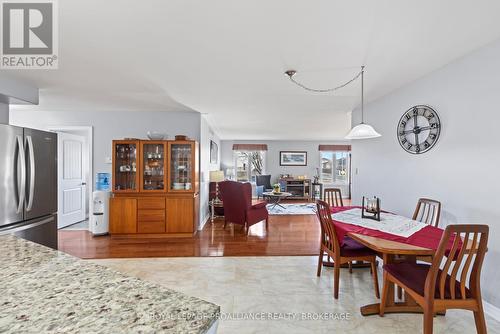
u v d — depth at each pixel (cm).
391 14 166
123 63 244
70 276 88
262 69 258
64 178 476
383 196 352
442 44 207
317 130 683
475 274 158
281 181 877
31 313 65
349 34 191
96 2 153
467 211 226
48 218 290
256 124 592
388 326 193
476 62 217
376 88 320
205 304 71
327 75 275
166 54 225
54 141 299
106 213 430
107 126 457
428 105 270
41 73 269
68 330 59
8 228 243
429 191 270
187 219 420
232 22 175
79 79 288
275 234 439
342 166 939
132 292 77
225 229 471
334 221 247
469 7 158
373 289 250
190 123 468
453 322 198
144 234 414
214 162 770
